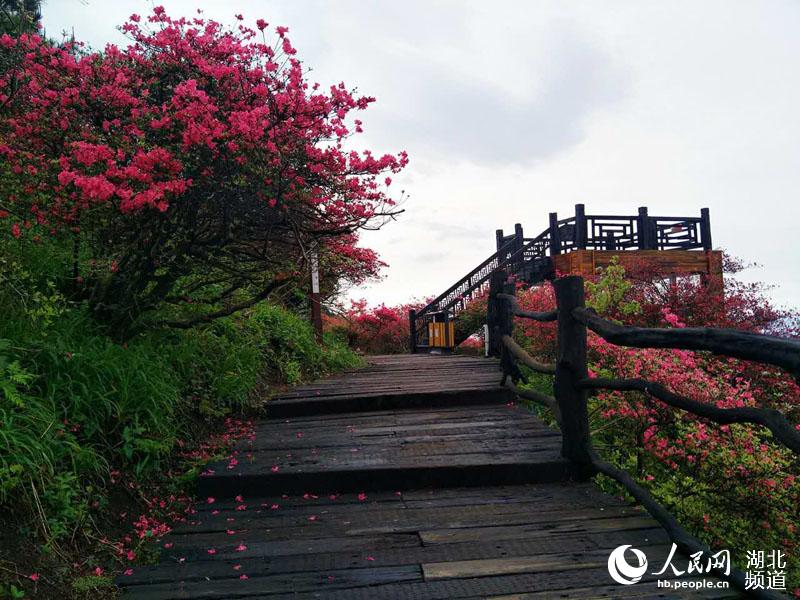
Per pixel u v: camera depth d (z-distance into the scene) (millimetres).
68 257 4508
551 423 5438
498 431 4449
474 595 2176
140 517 3121
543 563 2418
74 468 2896
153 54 4680
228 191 4078
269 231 4406
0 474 2441
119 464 3457
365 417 5184
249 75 4281
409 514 3084
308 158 4211
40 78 4309
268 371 6680
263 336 6945
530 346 8328
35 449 2730
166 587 2346
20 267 3969
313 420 5176
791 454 4383
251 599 2215
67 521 2709
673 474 4441
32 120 4238
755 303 10055
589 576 2293
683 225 15234
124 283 4336
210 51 4625
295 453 4047
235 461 3840
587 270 14047
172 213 4020
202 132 3680
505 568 2387
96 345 3873
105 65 4402
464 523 2912
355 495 3496
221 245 4340
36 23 4848
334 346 9812
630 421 4680
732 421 2209
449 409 5367
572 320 3557
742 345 1915
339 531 2891
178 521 3211
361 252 5863
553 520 2904
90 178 3459
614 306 7512
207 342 5418
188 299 4848
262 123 3863
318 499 3432
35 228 4297
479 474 3543
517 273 15664
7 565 2262
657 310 8984
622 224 14859
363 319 17203
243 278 4758
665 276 10648
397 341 17562
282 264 4672
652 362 4434
